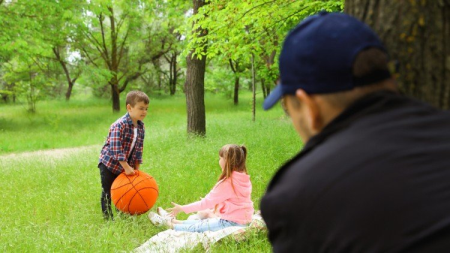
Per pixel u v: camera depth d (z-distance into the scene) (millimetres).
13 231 4859
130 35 26219
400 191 863
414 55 1551
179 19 25391
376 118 984
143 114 5180
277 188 1011
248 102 30641
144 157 8875
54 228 4887
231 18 7762
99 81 24875
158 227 4902
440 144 923
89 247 4316
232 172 4594
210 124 14102
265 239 4070
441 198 844
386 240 844
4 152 13398
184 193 6086
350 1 1739
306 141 1139
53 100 34500
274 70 15289
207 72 30141
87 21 21984
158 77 36281
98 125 19828
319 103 1047
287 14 8078
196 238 4211
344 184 902
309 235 931
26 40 18672
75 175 7828
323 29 1015
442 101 1544
